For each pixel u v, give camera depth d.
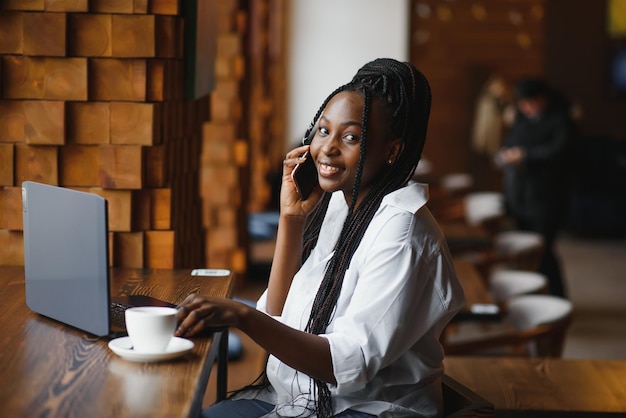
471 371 3.33
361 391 2.14
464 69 11.79
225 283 2.68
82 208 2.00
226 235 5.67
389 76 2.19
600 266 9.75
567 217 11.38
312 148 2.23
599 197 11.31
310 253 2.46
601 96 12.23
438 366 2.21
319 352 2.00
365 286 2.07
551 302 4.26
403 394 2.16
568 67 12.22
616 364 3.44
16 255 2.93
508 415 2.91
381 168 2.24
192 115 3.50
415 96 2.20
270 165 8.90
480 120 11.64
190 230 3.48
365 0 10.28
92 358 1.88
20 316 2.20
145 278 2.73
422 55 11.79
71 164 2.94
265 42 8.25
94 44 2.88
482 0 11.72
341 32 10.32
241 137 5.74
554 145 7.50
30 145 2.91
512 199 7.72
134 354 1.85
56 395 1.68
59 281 2.12
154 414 1.61
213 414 2.24
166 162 3.06
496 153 11.66
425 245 2.10
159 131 2.99
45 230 2.15
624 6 12.08
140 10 2.87
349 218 2.22
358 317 2.03
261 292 5.58
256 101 7.88
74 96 2.89
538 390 3.12
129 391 1.71
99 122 2.92
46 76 2.88
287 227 2.40
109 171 2.93
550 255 7.55
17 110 2.90
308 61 10.34
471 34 11.77
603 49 12.18
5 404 1.63
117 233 2.98
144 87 2.90
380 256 2.08
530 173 7.59
